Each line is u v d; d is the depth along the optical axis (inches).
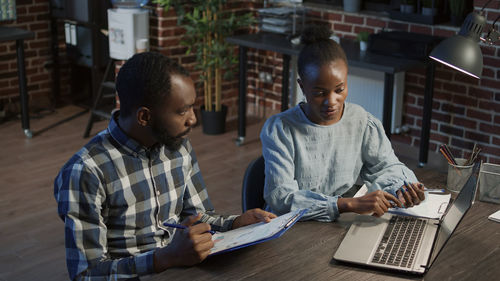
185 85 62.2
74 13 212.1
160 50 193.8
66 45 220.5
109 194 64.8
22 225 135.9
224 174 166.6
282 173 77.9
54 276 116.0
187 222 64.7
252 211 71.7
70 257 61.8
